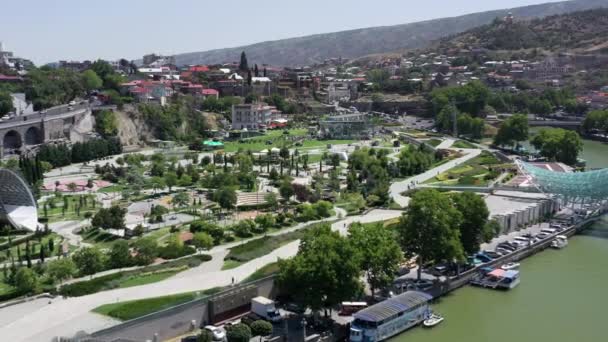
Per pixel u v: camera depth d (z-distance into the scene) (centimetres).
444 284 18838
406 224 19100
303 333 14688
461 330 16175
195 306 15300
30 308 15350
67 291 16225
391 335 15525
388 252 17100
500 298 18575
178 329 14950
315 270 15262
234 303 15975
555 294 18925
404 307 15888
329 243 15900
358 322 15175
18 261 19400
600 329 16300
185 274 18050
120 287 16762
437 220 18700
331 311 16550
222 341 14412
